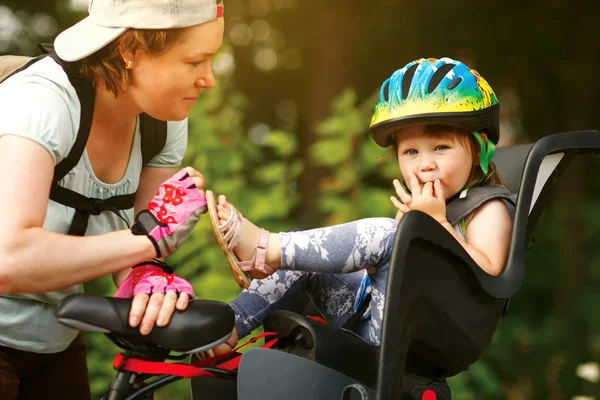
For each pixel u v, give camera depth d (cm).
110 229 191
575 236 791
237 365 170
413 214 146
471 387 507
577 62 841
